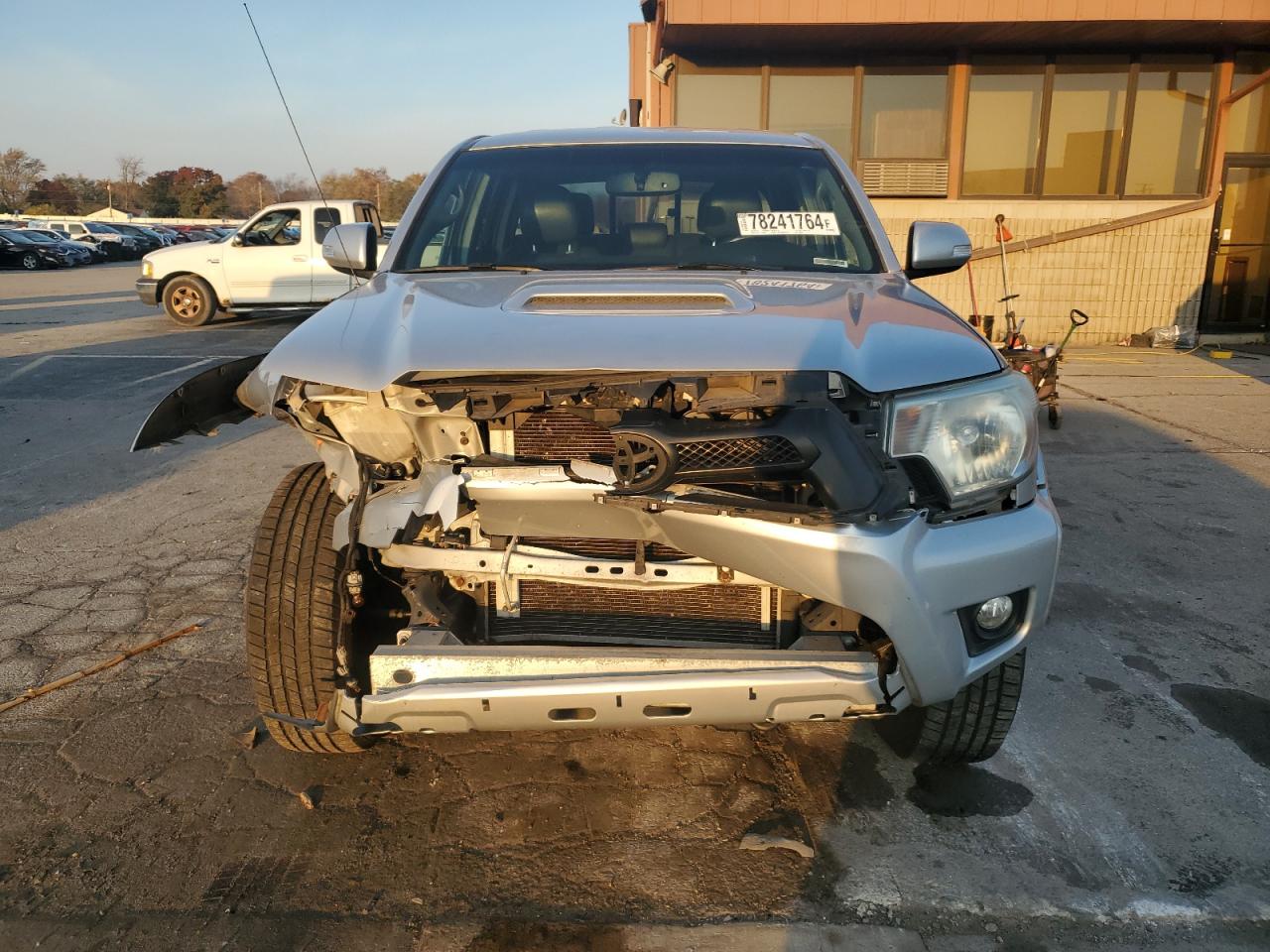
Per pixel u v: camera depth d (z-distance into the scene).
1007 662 2.62
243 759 3.05
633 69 15.23
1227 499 5.76
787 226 3.38
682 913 2.36
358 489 2.45
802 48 11.71
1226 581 4.48
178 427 2.73
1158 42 11.60
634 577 2.42
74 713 3.32
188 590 4.40
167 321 15.58
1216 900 2.40
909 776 2.93
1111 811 2.76
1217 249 12.52
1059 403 8.59
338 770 2.99
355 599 2.51
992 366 2.39
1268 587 4.40
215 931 2.32
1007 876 2.49
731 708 2.25
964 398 2.27
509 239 3.37
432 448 2.37
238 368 2.91
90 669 3.62
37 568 4.68
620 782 2.91
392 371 2.22
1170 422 7.84
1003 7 10.61
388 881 2.49
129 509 5.62
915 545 2.18
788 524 2.16
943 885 2.46
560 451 2.37
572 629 2.58
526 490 2.27
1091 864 2.54
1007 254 12.41
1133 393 9.17
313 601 2.56
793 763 3.01
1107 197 12.30
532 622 2.59
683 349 2.17
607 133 3.87
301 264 14.69
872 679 2.24
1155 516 5.45
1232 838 2.64
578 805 2.80
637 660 2.26
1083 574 4.57
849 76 11.95
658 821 2.73
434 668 2.30
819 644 2.38
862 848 2.60
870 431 2.25
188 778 2.95
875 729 3.20
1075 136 12.16
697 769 2.98
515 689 2.24
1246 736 3.16
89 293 21.58
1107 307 12.59
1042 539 2.33
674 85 11.98
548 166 3.63
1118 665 3.65
